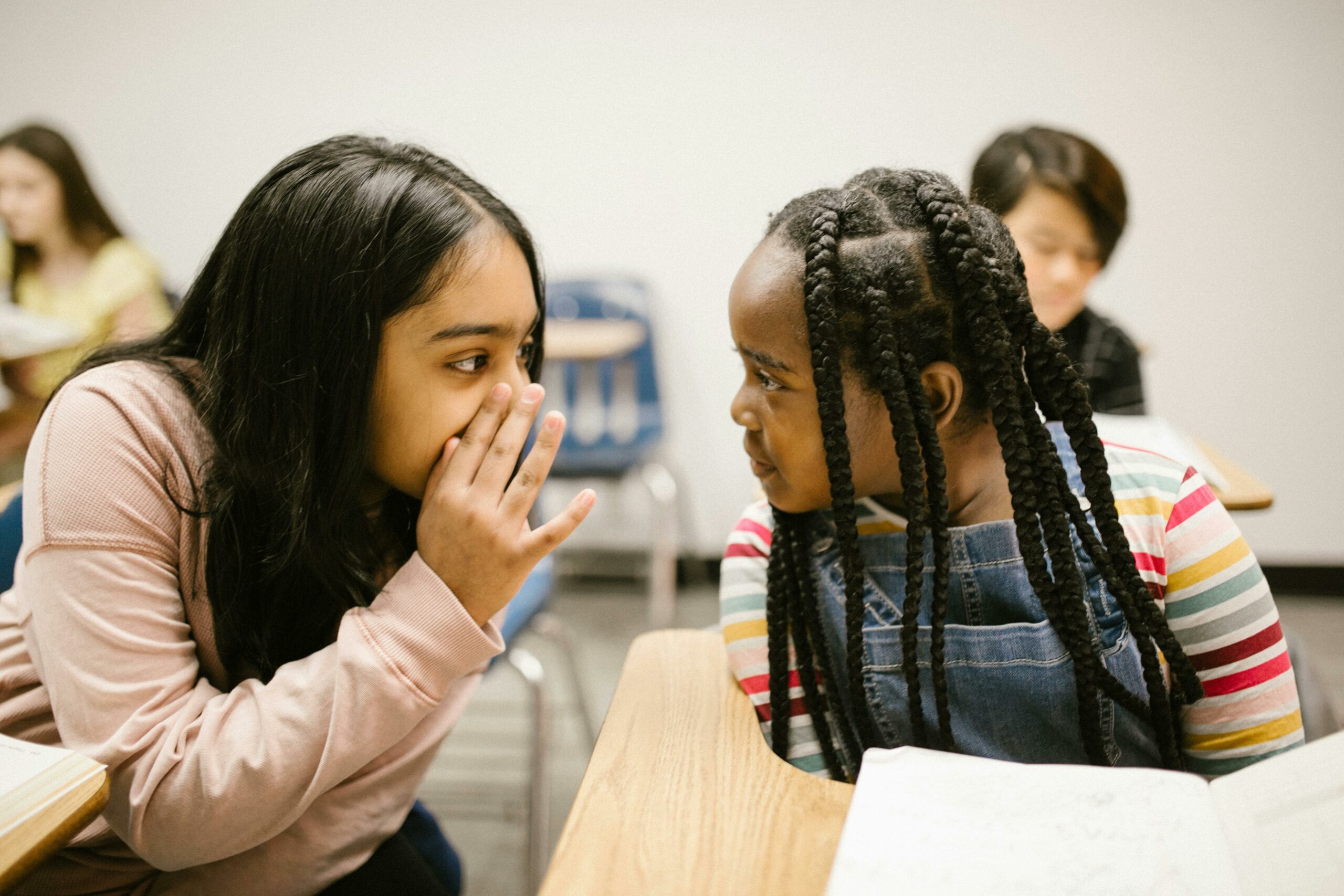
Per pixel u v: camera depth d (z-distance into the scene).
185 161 2.90
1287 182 2.43
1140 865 0.44
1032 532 0.60
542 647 2.45
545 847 1.53
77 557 0.65
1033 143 1.68
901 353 0.60
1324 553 2.59
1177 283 2.55
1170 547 0.64
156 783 0.62
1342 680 2.10
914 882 0.44
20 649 0.75
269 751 0.62
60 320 2.41
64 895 0.75
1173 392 2.61
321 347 0.66
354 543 0.74
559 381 2.83
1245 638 0.63
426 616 0.65
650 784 0.56
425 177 0.68
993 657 0.61
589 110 2.73
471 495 0.65
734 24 2.62
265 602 0.73
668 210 2.75
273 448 0.68
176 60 2.83
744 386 0.65
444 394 0.67
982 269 0.58
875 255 0.59
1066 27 2.47
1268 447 2.58
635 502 2.90
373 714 0.63
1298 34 2.34
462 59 2.75
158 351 0.79
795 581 0.69
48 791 0.49
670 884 0.48
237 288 0.70
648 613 2.68
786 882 0.48
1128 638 0.62
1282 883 0.42
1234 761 0.64
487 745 1.97
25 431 2.12
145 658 0.66
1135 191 2.52
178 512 0.70
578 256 2.82
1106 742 0.63
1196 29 2.40
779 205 2.70
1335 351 2.48
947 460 0.65
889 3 2.54
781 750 0.68
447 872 0.92
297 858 0.74
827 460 0.60
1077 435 0.61
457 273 0.65
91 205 2.48
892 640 0.64
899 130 2.62
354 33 2.77
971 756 0.58
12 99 2.90
